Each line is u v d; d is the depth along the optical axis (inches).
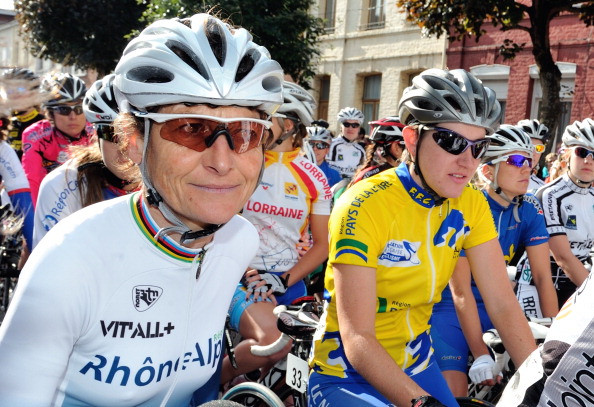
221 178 48.7
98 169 94.6
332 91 749.9
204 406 52.9
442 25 430.9
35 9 634.8
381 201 72.5
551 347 51.2
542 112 441.7
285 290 115.0
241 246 61.9
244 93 47.8
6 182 116.6
